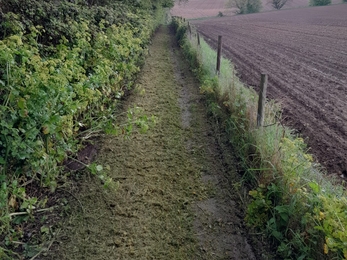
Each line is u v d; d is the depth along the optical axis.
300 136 5.46
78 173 4.03
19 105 2.95
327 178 3.97
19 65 3.73
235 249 3.03
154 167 4.32
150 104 6.71
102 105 5.13
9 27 4.27
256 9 68.31
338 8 52.94
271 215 3.19
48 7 5.20
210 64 8.74
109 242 3.05
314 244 2.61
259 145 3.93
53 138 3.69
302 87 8.58
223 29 30.19
